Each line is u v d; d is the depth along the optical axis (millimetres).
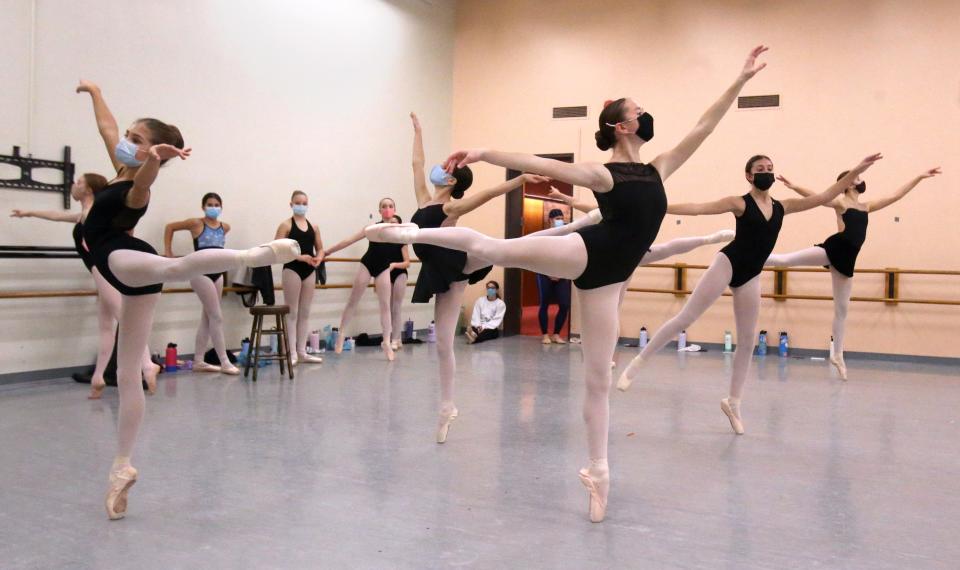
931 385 6168
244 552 2369
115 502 2650
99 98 3033
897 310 7922
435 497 2975
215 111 6680
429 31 9539
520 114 9688
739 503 2969
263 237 7184
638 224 2637
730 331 8570
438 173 3734
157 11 6152
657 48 8992
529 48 9656
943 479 3350
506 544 2482
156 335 6211
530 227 10656
